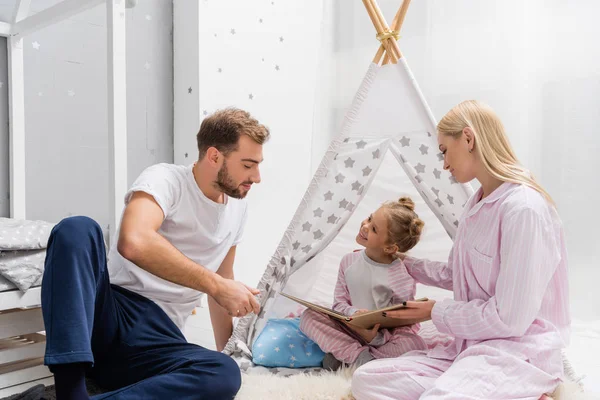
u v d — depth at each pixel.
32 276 1.38
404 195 1.87
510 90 2.21
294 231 1.53
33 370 1.39
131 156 2.45
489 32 2.26
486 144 1.21
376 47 2.62
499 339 1.12
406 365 1.17
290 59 2.99
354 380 1.21
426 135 1.59
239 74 2.70
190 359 1.11
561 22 2.12
